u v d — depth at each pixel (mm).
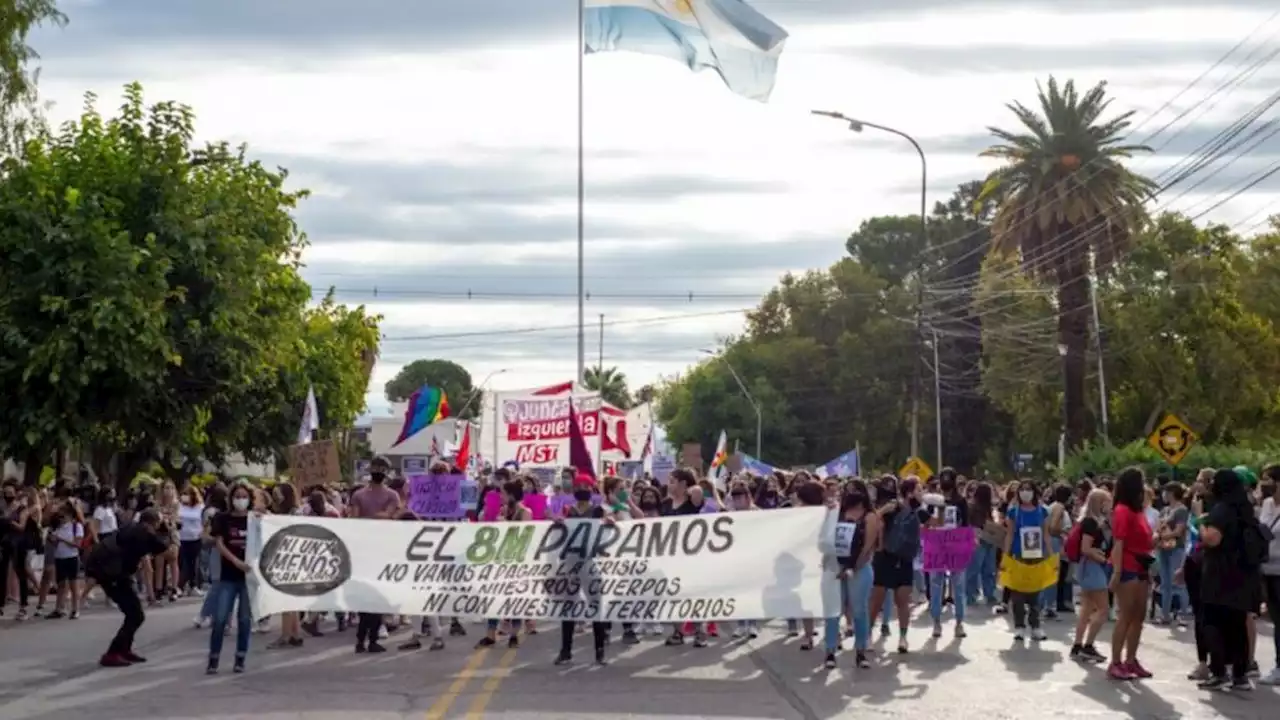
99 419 26969
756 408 91750
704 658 17844
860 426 91250
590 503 18125
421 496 23594
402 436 32562
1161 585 22344
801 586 16906
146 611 25156
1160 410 60750
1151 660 17625
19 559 23531
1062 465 48438
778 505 22906
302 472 24969
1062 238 46969
